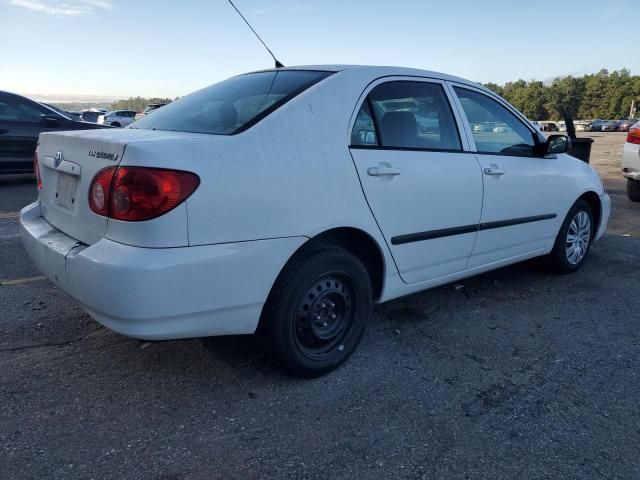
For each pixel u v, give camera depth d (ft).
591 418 8.73
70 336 11.17
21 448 7.60
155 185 7.48
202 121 9.67
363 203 9.77
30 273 15.03
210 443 7.85
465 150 12.04
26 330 11.39
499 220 12.87
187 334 8.10
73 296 8.34
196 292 7.87
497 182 12.55
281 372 9.87
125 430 8.09
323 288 9.53
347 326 10.15
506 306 13.57
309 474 7.27
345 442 7.97
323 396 9.20
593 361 10.69
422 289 11.70
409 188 10.52
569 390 9.57
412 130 11.01
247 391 9.28
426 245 11.21
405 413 8.75
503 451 7.85
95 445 7.72
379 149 10.21
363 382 9.71
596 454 7.84
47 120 30.86
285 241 8.72
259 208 8.36
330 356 9.88
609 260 17.80
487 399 9.22
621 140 110.52
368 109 10.30
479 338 11.67
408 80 11.34
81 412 8.52
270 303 8.99
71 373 9.70
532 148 14.12
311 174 8.98
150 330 7.72
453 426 8.43
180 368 9.97
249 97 10.10
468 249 12.26
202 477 7.16
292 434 8.12
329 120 9.56
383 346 11.17
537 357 10.83
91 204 8.19
